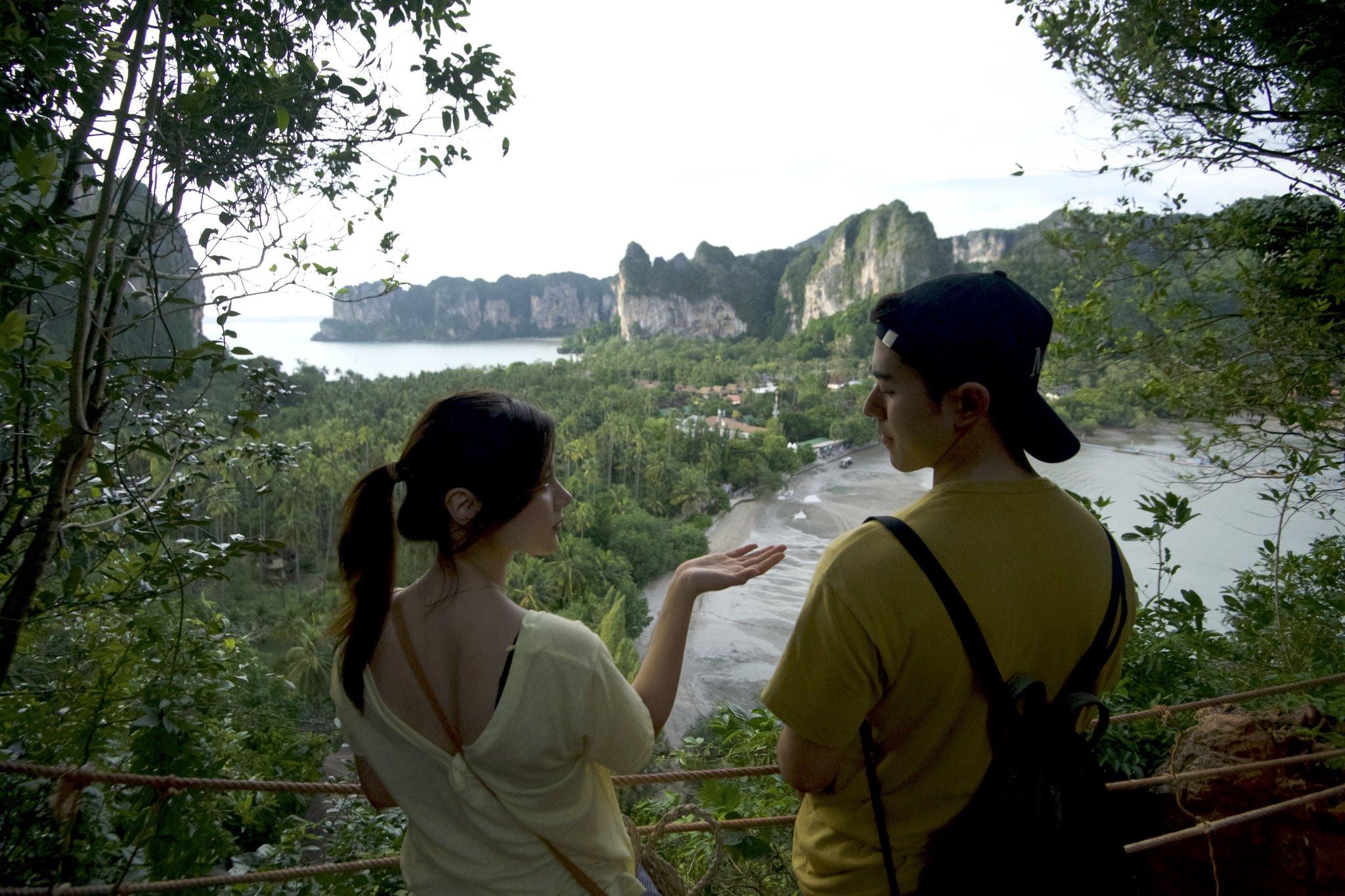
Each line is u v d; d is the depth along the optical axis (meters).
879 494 82.62
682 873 2.68
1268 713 3.02
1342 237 4.29
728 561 1.29
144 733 1.88
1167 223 4.91
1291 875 2.63
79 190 2.87
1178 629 3.77
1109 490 43.00
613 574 46.19
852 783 1.14
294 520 46.59
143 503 2.62
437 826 1.10
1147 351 4.79
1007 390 1.04
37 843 1.71
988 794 1.01
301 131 2.96
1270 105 4.49
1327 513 4.37
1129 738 3.29
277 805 4.90
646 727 1.12
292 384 3.12
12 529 2.50
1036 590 1.02
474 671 1.04
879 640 1.00
